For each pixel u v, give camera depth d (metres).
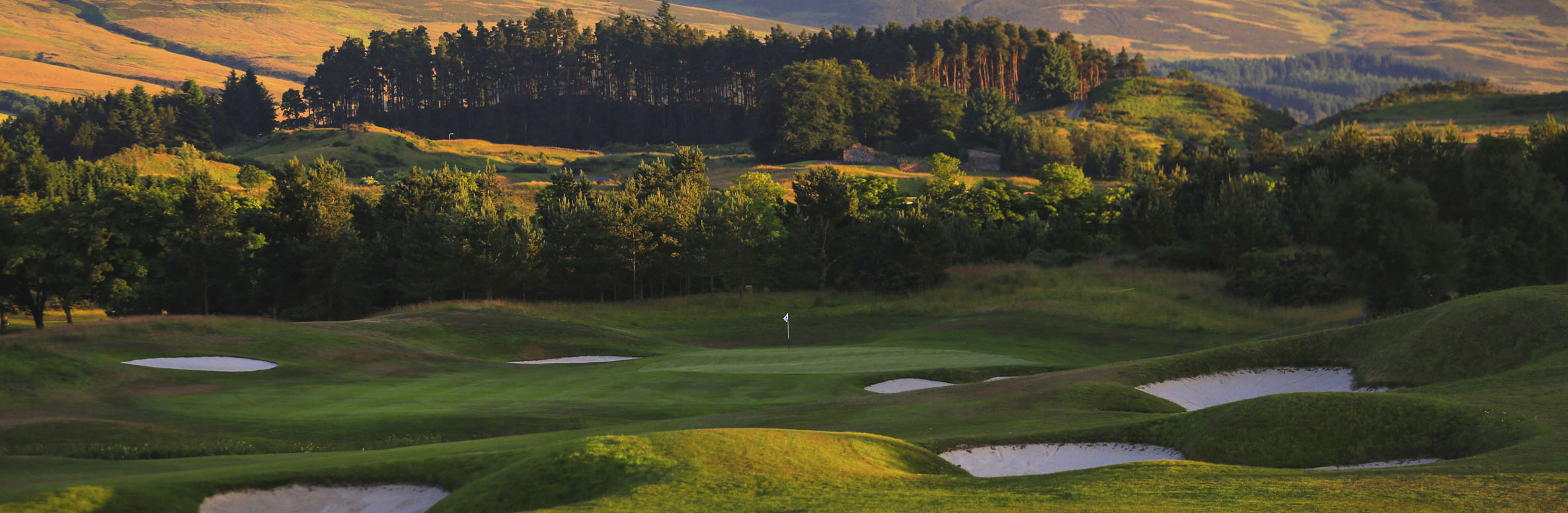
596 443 18.28
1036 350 47.03
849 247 81.75
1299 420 20.33
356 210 81.56
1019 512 14.03
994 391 28.84
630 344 52.34
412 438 25.75
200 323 41.97
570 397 32.72
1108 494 15.02
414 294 72.38
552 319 57.81
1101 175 164.50
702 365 41.00
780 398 32.69
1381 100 193.75
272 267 74.88
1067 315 56.69
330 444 25.05
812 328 60.50
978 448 21.42
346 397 32.12
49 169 123.88
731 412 29.06
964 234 87.69
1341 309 54.25
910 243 70.94
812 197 83.50
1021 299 64.00
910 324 60.28
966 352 44.41
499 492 17.19
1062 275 73.38
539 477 17.36
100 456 22.94
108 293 67.12
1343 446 19.64
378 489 18.67
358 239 74.50
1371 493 14.20
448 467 19.03
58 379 30.45
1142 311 57.22
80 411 27.72
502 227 73.69
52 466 20.70
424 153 197.50
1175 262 75.31
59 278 65.25
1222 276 69.06
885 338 53.97
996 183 111.56
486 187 89.81
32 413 27.06
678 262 75.88
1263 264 63.25
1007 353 45.47
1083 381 29.17
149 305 70.81
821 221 82.88
